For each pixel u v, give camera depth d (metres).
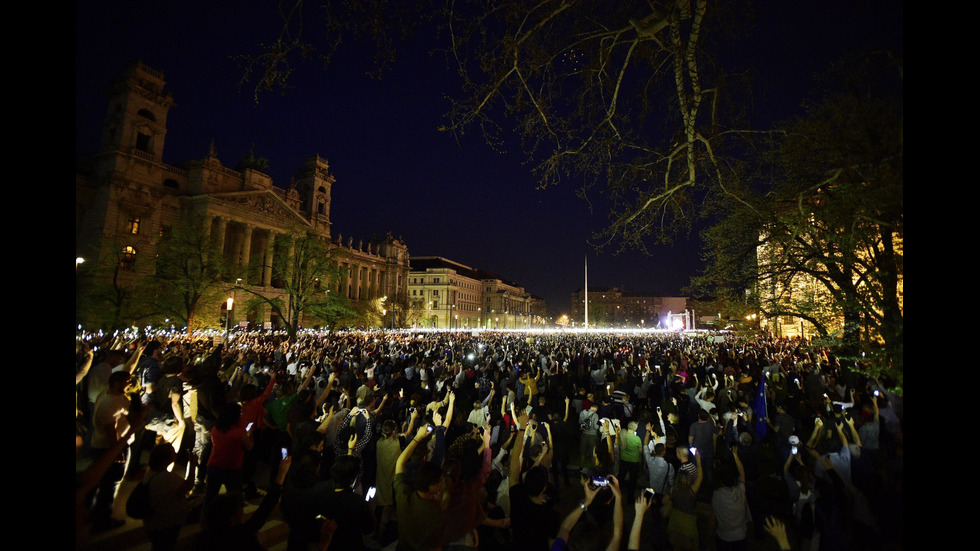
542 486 4.63
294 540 4.55
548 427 8.54
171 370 7.73
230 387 10.74
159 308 40.81
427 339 46.72
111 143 57.44
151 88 60.06
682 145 5.67
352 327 71.00
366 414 7.93
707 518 6.90
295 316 41.47
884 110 4.29
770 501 8.47
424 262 150.38
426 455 6.47
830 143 5.30
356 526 4.70
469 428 8.38
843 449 5.77
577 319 197.12
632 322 189.38
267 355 21.27
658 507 6.93
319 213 93.75
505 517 5.50
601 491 4.91
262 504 4.25
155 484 4.65
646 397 15.04
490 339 49.78
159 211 59.62
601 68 5.47
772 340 32.25
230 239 72.50
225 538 3.75
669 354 27.33
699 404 11.37
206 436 7.89
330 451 7.86
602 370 18.52
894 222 4.71
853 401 9.68
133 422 4.16
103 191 54.34
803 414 11.50
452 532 4.66
